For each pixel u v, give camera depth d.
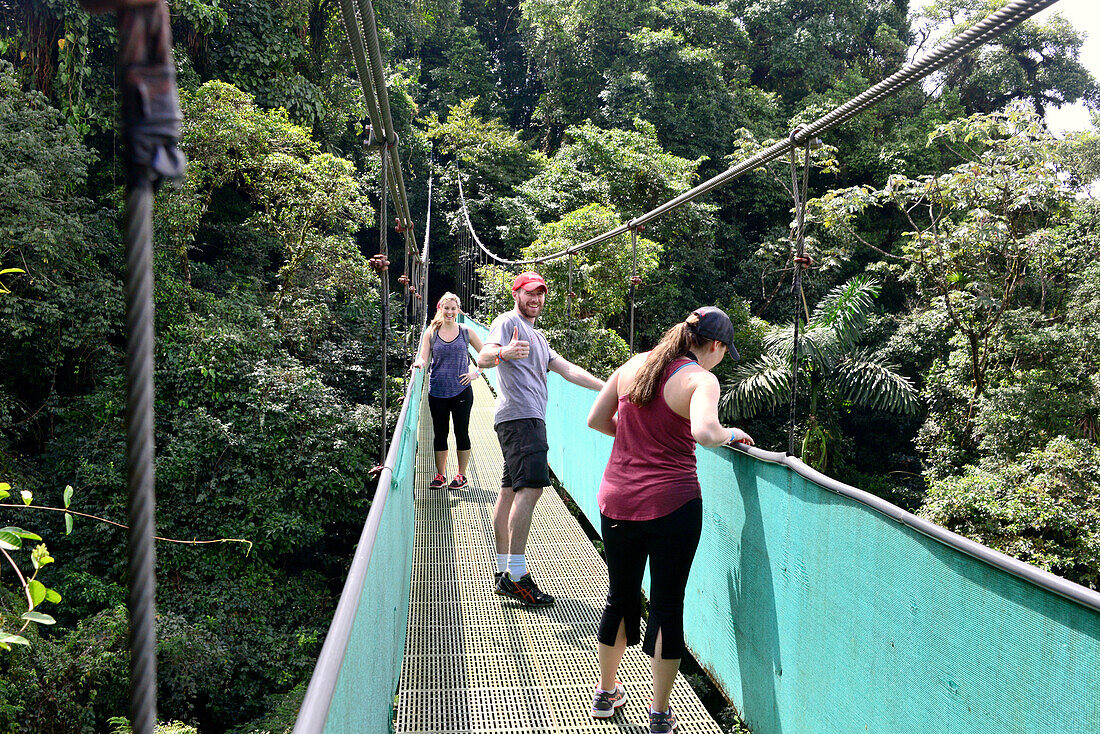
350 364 16.56
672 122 26.30
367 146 2.48
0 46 12.35
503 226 26.14
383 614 1.96
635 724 2.44
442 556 3.91
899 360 16.47
